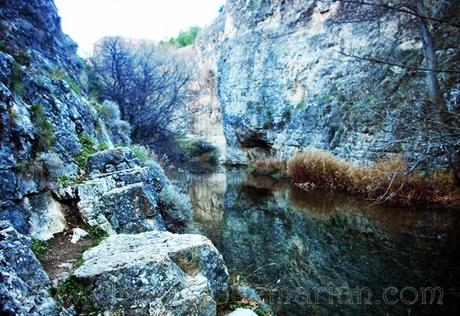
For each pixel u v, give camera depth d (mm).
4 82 4719
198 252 3406
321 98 16750
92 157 5562
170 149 13758
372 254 7445
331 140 15352
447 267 6527
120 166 5664
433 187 10078
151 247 3430
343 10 14836
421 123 10453
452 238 7812
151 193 5555
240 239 8883
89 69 13922
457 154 9750
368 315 5051
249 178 19141
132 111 12719
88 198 4590
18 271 2730
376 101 13062
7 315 2199
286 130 19547
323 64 17172
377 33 14000
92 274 2889
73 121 6320
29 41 7984
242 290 3889
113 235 3980
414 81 11773
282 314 5047
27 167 4137
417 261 6887
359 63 14672
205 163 24719
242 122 23953
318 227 9641
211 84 37656
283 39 20922
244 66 24688
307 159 14984
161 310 2834
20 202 3836
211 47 38375
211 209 12250
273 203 12977
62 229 4133
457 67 10578
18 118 4324
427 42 10180
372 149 12750
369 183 11695
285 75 20250
